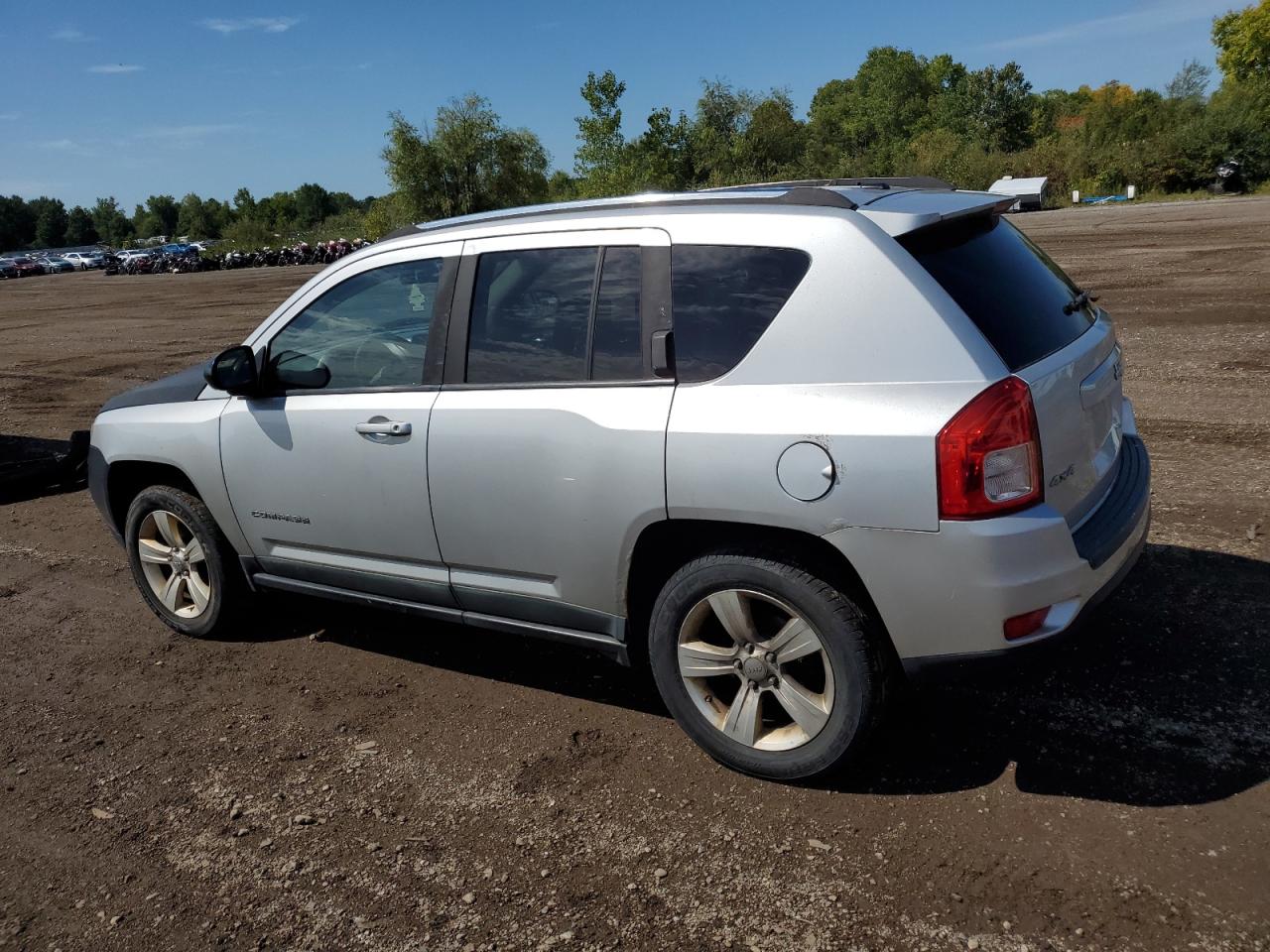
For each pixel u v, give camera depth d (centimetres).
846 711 289
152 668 436
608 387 317
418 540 367
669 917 256
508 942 252
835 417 274
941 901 252
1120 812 280
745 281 299
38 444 874
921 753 319
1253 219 2464
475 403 343
